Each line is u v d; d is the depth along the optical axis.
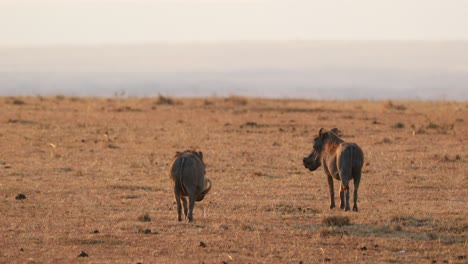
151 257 57.47
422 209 75.12
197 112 169.38
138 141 126.25
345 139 128.25
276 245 61.09
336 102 198.62
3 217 70.31
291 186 89.44
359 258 57.75
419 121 153.38
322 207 76.94
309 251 59.44
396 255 58.59
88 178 93.25
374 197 83.06
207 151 115.62
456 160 107.31
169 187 88.06
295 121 152.25
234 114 165.88
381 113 167.38
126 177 94.38
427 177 95.00
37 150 115.31
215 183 90.62
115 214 72.31
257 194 84.12
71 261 56.22
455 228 67.19
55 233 64.31
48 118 154.00
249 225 67.44
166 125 146.38
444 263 56.66
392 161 106.44
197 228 66.44
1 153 111.69
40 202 77.88
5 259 56.31
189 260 56.66
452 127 141.38
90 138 128.88
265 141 126.50
